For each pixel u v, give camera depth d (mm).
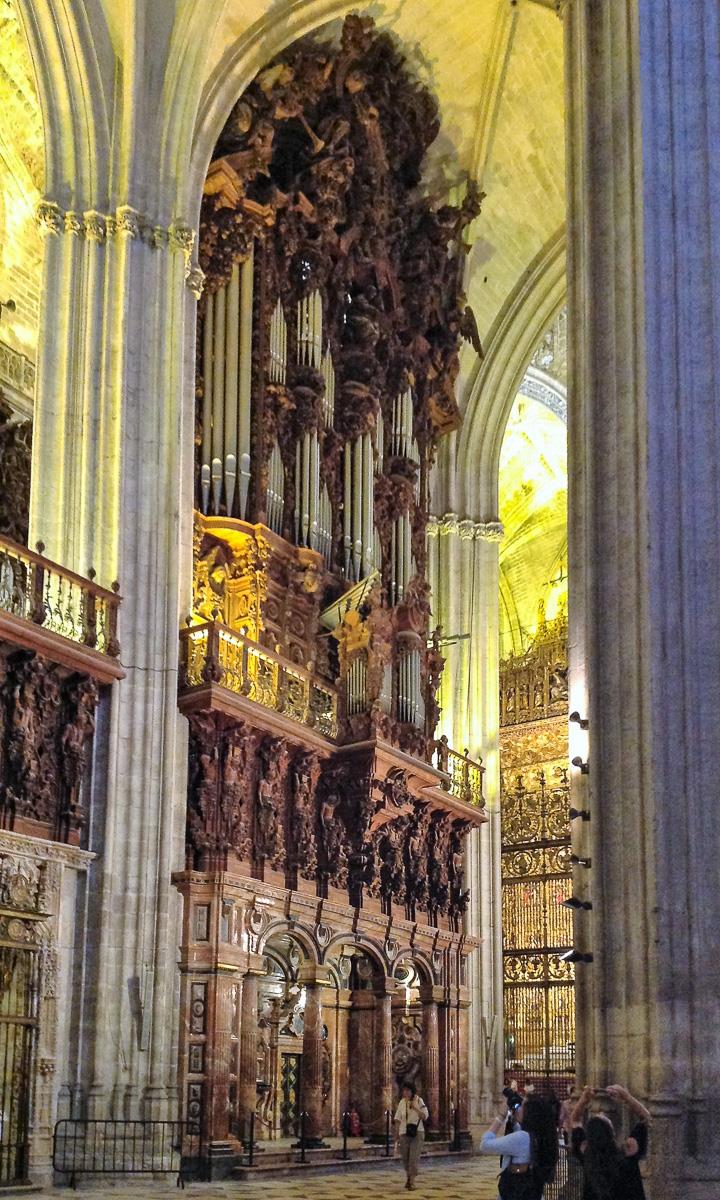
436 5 26750
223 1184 18672
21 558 18703
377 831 24062
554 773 35375
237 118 24516
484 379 31438
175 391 21328
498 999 28281
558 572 39438
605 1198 9742
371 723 23125
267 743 21609
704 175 15055
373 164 27031
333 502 25531
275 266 24984
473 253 30391
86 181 21672
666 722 13758
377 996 24219
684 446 14398
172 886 19797
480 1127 27078
